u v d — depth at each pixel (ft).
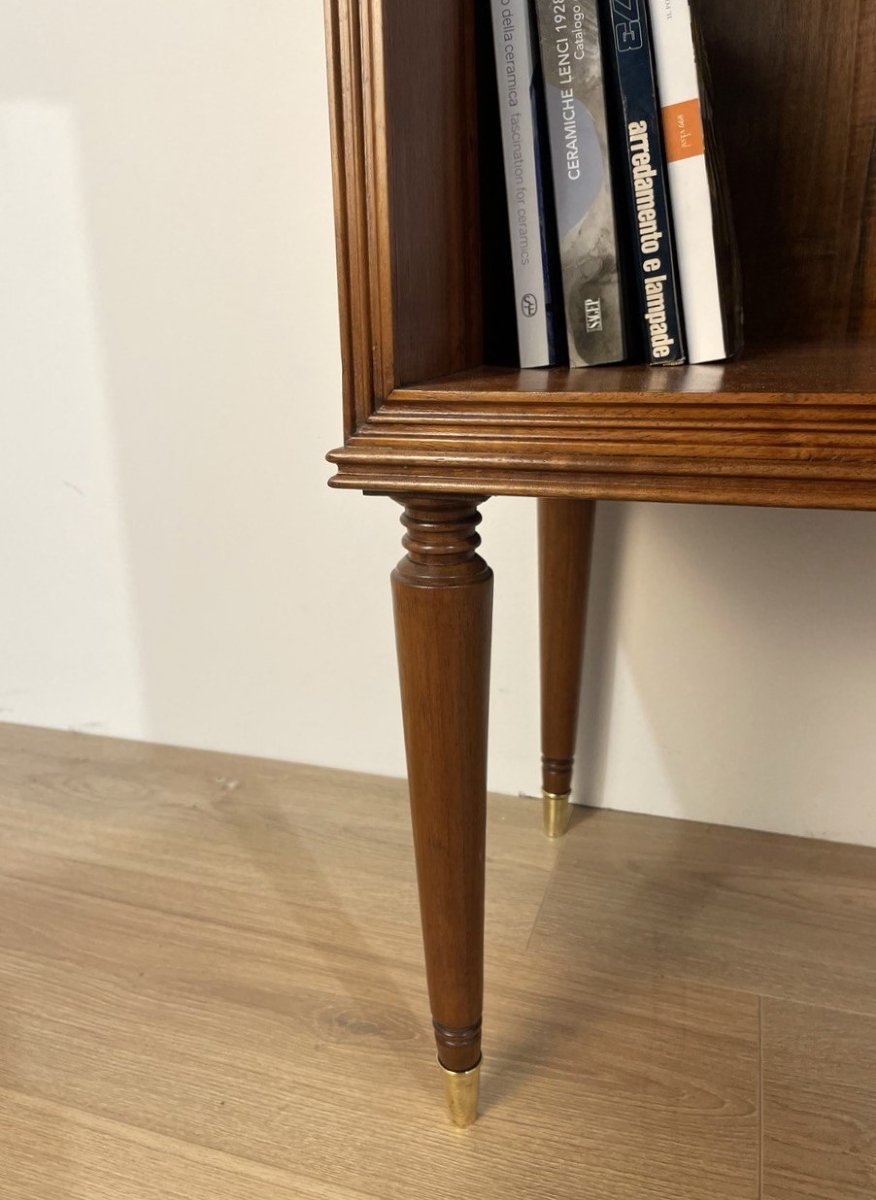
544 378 1.56
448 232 1.62
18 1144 1.89
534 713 3.05
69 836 2.95
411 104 1.41
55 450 3.25
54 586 3.45
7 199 2.97
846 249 2.16
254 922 2.54
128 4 2.65
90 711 3.60
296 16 2.53
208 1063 2.08
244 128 2.68
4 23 2.77
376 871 2.76
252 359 2.91
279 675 3.30
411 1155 1.86
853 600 2.65
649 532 2.75
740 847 2.86
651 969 2.35
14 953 2.43
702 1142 1.87
